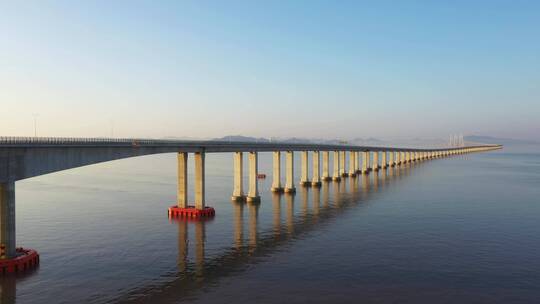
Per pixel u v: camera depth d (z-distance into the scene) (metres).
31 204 94.56
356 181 152.12
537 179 158.62
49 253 55.56
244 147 100.56
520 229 70.00
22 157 48.97
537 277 47.06
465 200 102.69
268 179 162.50
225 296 41.91
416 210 88.25
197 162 84.88
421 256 54.84
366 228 70.88
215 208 91.31
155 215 82.44
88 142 60.66
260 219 79.00
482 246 59.56
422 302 40.59
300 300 41.00
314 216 81.88
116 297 41.50
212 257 54.59
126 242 61.59
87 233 66.69
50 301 40.47
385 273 48.47
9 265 47.19
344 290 43.50
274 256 55.00
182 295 42.12
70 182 143.88
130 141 71.00
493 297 41.69
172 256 54.97
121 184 137.50
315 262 52.50
